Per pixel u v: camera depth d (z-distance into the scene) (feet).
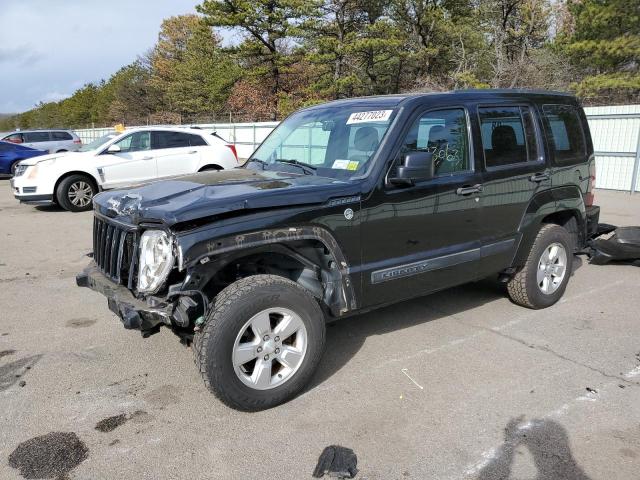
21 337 15.58
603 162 46.03
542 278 17.02
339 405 11.64
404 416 11.18
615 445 10.11
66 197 37.40
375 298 12.89
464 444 10.20
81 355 14.34
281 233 11.03
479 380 12.68
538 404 11.56
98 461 9.82
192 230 10.14
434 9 102.06
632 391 12.09
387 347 14.58
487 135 14.83
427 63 106.32
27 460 9.86
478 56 100.07
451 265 14.19
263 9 113.19
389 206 12.64
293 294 11.21
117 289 11.64
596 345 14.57
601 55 77.82
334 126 14.28
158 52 196.44
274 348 11.21
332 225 11.75
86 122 260.21
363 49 101.35
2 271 22.71
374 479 9.27
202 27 153.48
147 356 14.25
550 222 17.74
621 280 20.62
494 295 18.83
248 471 9.52
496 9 98.94
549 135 16.61
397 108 13.25
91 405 11.78
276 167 14.64
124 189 13.29
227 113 148.66
